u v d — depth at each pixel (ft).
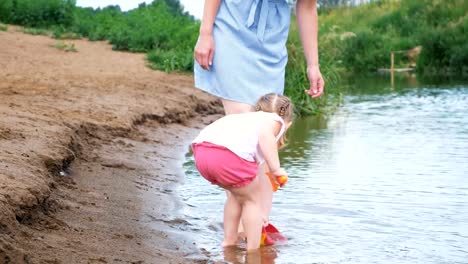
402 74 79.36
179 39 61.36
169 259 14.44
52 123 23.44
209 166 15.33
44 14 69.05
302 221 17.78
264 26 16.15
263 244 15.93
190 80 45.37
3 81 33.81
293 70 41.55
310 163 25.07
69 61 47.24
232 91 16.14
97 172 20.79
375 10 106.11
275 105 15.87
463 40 82.07
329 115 40.04
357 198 20.06
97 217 16.46
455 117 38.17
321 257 15.15
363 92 54.49
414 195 20.45
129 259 13.92
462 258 15.10
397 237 16.56
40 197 15.42
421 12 98.02
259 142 15.37
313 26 17.21
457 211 18.79
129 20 71.67
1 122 21.65
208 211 18.60
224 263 14.62
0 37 55.47
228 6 16.07
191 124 33.47
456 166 24.58
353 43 88.43
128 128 27.43
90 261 13.29
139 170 22.41
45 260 12.81
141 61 52.37
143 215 17.47
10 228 13.61
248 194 15.47
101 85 36.37
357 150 27.89
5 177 15.56
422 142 29.76
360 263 14.78
